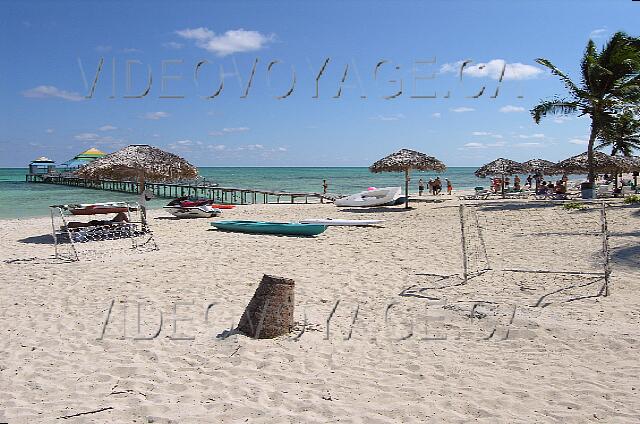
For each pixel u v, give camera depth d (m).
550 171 25.75
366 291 7.57
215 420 3.82
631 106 19.62
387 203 21.28
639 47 19.47
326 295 7.38
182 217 19.14
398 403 4.07
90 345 5.43
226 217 19.06
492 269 8.90
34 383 4.49
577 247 10.57
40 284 8.20
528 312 6.30
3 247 12.17
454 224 15.12
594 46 20.20
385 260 9.94
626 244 10.50
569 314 6.19
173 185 39.47
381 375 4.64
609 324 5.78
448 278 8.30
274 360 4.97
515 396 4.16
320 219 16.72
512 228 13.70
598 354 4.99
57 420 3.83
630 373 4.53
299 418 3.85
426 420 3.80
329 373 4.68
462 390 4.29
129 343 5.47
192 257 10.46
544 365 4.78
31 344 5.47
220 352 5.18
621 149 24.44
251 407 4.01
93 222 13.50
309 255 10.61
